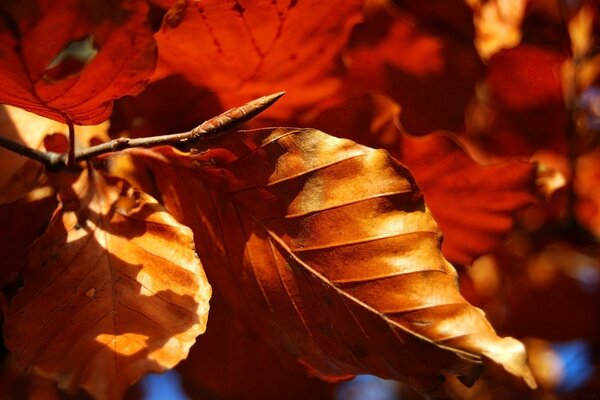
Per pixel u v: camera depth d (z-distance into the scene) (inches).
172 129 16.3
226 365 17.0
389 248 15.2
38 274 15.5
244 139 15.3
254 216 15.7
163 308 15.3
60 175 16.2
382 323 15.3
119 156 16.1
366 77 17.2
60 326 15.3
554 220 19.6
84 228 15.7
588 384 21.5
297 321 15.8
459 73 17.6
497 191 17.0
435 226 15.2
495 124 18.4
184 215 16.2
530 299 20.3
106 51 14.5
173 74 16.0
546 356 21.5
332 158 15.3
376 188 15.2
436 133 16.5
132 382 15.0
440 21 17.9
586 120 19.3
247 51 15.8
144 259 15.6
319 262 15.4
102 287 15.5
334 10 15.7
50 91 14.7
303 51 16.0
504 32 18.5
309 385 17.2
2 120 16.3
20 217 16.3
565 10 18.6
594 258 20.5
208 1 15.4
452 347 15.0
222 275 16.3
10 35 14.2
